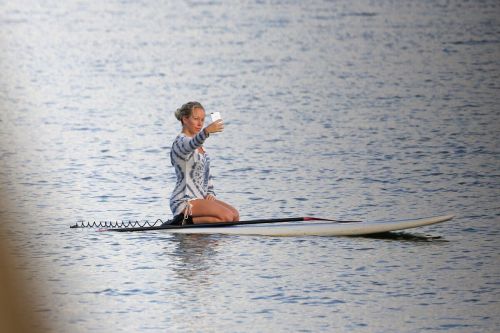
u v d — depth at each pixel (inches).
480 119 3058.6
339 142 2768.2
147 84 3809.1
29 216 2046.0
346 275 1679.4
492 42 4682.6
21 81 3890.3
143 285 1641.2
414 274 1681.8
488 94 3491.6
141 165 2532.0
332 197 2204.7
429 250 1808.6
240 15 5703.7
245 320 1492.4
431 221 1884.8
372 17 5561.0
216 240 1863.9
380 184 2310.5
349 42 4763.8
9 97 3563.0
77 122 3115.2
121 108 3348.9
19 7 6117.1
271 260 1756.9
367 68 4077.3
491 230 1935.3
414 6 5944.9
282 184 2319.1
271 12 5802.2
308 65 4165.8
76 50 4655.5
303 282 1647.4
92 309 1539.1
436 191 2240.4
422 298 1572.3
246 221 1914.4
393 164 2498.8
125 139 2851.9
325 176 2388.0
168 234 1903.3
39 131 2967.5
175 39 4936.0
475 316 1496.1
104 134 2925.7
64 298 1582.2
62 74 4055.1
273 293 1600.6
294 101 3425.2
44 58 4446.4
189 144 1887.3
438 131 2888.8
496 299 1563.7
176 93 3619.6
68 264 1743.4
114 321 1494.8
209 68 4131.4
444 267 1715.1
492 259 1755.7
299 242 1857.8
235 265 1733.5
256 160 2559.1
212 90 3661.4
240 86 3727.9
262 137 2847.0
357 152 2640.3
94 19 5669.3
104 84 3821.4
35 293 1593.3
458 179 2343.8
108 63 4303.6
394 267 1717.5
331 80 3821.4
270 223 1918.1
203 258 1770.4
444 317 1493.6
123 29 5295.3
